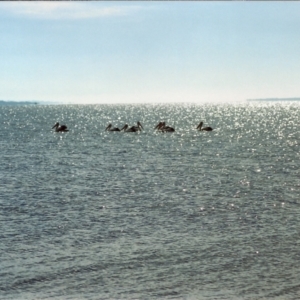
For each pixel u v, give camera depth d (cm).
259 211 3344
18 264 2355
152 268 2302
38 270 2281
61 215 3247
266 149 7419
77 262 2377
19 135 10550
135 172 5197
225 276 2209
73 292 2064
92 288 2100
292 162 5909
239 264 2342
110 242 2669
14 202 3653
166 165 5747
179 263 2359
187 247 2580
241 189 4169
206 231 2864
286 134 10400
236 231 2859
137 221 3091
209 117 19800
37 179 4738
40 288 2102
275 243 2634
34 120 17588
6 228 2934
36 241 2689
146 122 16175
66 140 9269
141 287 2103
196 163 5906
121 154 6912
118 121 16938
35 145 8300
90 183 4500
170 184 4434
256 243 2639
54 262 2375
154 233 2828
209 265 2331
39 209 3422
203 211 3353
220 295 2025
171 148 7694
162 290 2077
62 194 3966
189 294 2036
